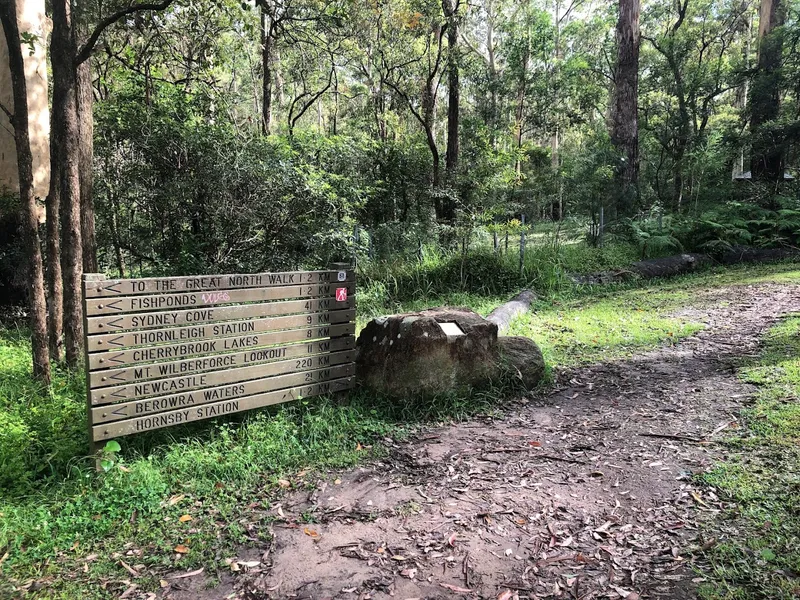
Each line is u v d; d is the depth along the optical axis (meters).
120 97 9.31
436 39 15.89
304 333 4.86
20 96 4.77
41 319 5.14
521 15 25.45
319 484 3.90
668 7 24.58
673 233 15.34
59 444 4.05
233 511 3.54
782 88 18.08
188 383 4.19
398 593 2.72
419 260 12.30
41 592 2.77
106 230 8.61
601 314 9.23
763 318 8.12
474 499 3.62
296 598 2.71
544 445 4.43
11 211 9.16
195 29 8.42
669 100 21.91
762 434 4.19
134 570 2.96
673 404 5.09
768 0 19.09
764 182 18.06
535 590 2.71
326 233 8.91
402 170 15.50
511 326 8.33
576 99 25.52
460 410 5.18
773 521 3.06
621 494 3.59
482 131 17.58
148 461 3.93
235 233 8.70
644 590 2.64
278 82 19.19
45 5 10.63
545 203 17.42
